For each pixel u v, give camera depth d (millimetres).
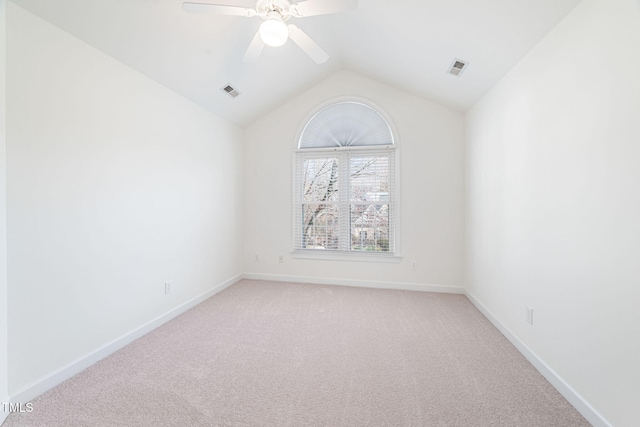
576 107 1616
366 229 4023
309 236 4219
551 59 1845
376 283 3918
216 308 3119
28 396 1628
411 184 3797
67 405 1589
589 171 1516
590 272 1502
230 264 3996
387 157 3938
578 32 1600
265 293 3646
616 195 1346
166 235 2783
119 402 1613
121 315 2283
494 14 1936
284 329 2600
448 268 3709
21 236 1622
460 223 3662
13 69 1582
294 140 4160
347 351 2199
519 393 1702
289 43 2945
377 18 2561
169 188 2824
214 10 1798
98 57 2086
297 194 4219
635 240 1248
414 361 2055
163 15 2074
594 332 1469
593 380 1471
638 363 1229
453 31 2277
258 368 1965
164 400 1631
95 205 2068
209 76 2902
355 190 4047
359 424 1450
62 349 1836
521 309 2195
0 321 1487
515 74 2305
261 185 4277
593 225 1484
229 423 1454
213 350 2213
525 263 2143
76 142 1931
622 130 1312
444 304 3262
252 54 2197
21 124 1620
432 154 3730
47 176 1756
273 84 3570
